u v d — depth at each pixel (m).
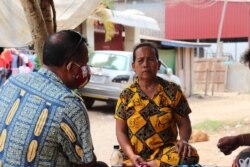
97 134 10.57
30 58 8.47
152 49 3.83
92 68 13.16
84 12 5.70
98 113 13.48
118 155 3.78
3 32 6.07
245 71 23.80
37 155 2.28
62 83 2.41
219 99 19.89
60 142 2.30
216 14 32.78
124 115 3.83
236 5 32.22
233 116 13.59
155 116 3.73
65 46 2.38
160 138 3.73
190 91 20.98
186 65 20.95
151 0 32.03
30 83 2.39
